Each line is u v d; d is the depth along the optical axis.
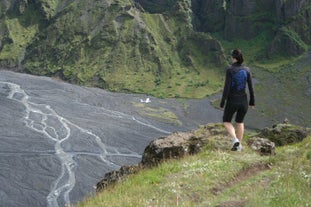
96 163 111.12
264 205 9.52
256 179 12.16
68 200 82.62
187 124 182.62
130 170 18.81
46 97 196.75
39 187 88.25
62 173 99.06
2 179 90.44
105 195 12.91
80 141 130.88
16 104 173.25
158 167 15.28
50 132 137.12
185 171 13.62
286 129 26.67
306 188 10.76
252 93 13.93
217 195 11.52
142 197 11.52
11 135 128.00
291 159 14.05
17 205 77.75
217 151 15.86
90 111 181.00
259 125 187.50
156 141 19.30
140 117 183.38
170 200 11.10
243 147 16.78
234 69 13.70
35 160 107.00
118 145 133.75
